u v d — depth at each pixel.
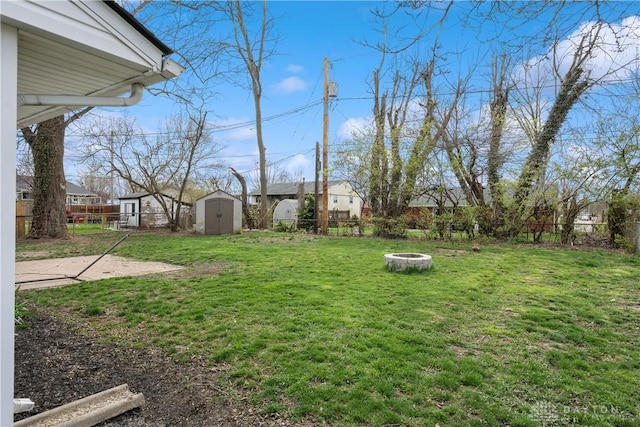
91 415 2.16
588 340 3.49
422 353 3.11
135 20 2.04
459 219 11.95
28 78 2.42
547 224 11.34
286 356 3.04
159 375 2.82
